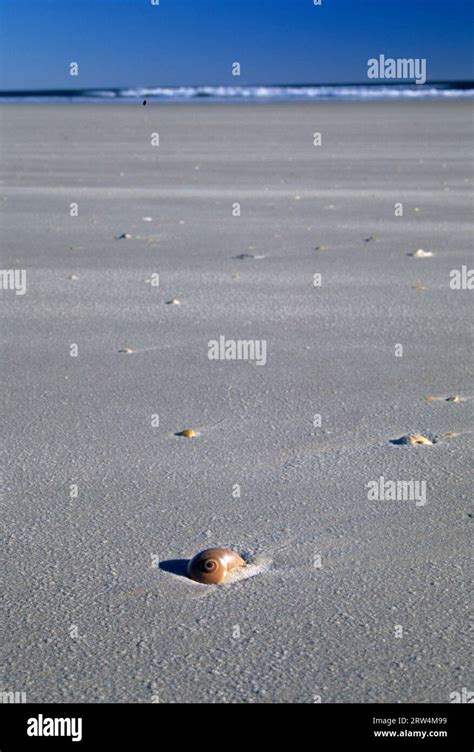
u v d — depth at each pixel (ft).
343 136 112.78
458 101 217.36
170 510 15.20
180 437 18.49
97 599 12.54
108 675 10.93
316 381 21.98
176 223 48.32
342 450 17.78
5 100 280.31
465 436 18.52
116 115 168.66
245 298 30.78
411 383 21.81
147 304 30.01
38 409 20.20
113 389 21.50
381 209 52.85
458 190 61.62
